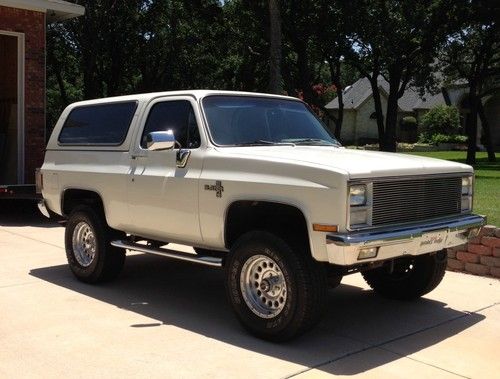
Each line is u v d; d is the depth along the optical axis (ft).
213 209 17.60
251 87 100.27
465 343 16.84
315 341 16.78
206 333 17.35
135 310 19.57
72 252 23.22
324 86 160.86
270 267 16.42
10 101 47.85
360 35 71.87
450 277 24.13
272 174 16.28
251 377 14.24
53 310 19.38
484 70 93.15
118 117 21.97
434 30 79.25
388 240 15.24
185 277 24.18
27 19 42.93
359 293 22.08
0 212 42.98
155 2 92.17
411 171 16.53
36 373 14.43
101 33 88.33
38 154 44.27
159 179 19.19
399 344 16.66
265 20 74.33
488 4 74.79
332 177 14.99
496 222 27.48
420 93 92.58
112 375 14.33
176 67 99.45
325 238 14.97
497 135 160.86
